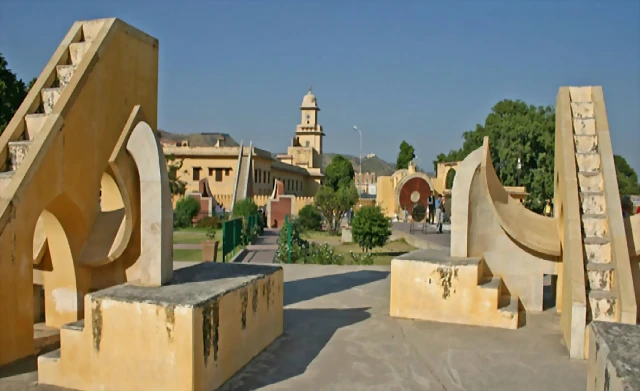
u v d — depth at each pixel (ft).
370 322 26.05
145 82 26.66
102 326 16.76
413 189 121.08
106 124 23.86
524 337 23.68
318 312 28.17
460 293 25.73
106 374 16.71
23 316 20.07
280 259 51.06
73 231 23.04
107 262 22.93
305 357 20.76
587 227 24.90
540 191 113.29
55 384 17.48
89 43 24.76
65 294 23.63
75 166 22.25
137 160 19.17
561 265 28.19
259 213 104.73
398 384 18.28
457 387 18.08
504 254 29.07
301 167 230.89
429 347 22.21
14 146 21.77
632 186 175.42
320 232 105.81
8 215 19.15
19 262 19.80
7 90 57.26
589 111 29.40
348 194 103.45
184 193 132.05
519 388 18.03
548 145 111.86
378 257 63.10
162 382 16.03
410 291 26.71
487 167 28.84
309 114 277.85
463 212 27.66
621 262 22.38
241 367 19.29
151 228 18.92
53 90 23.48
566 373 19.39
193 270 22.47
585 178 26.71
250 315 20.10
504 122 118.32
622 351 10.21
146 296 16.93
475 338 23.48
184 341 15.80
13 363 19.51
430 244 62.85
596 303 21.80
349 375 18.97
